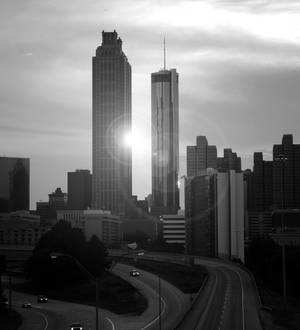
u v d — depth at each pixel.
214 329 181.12
